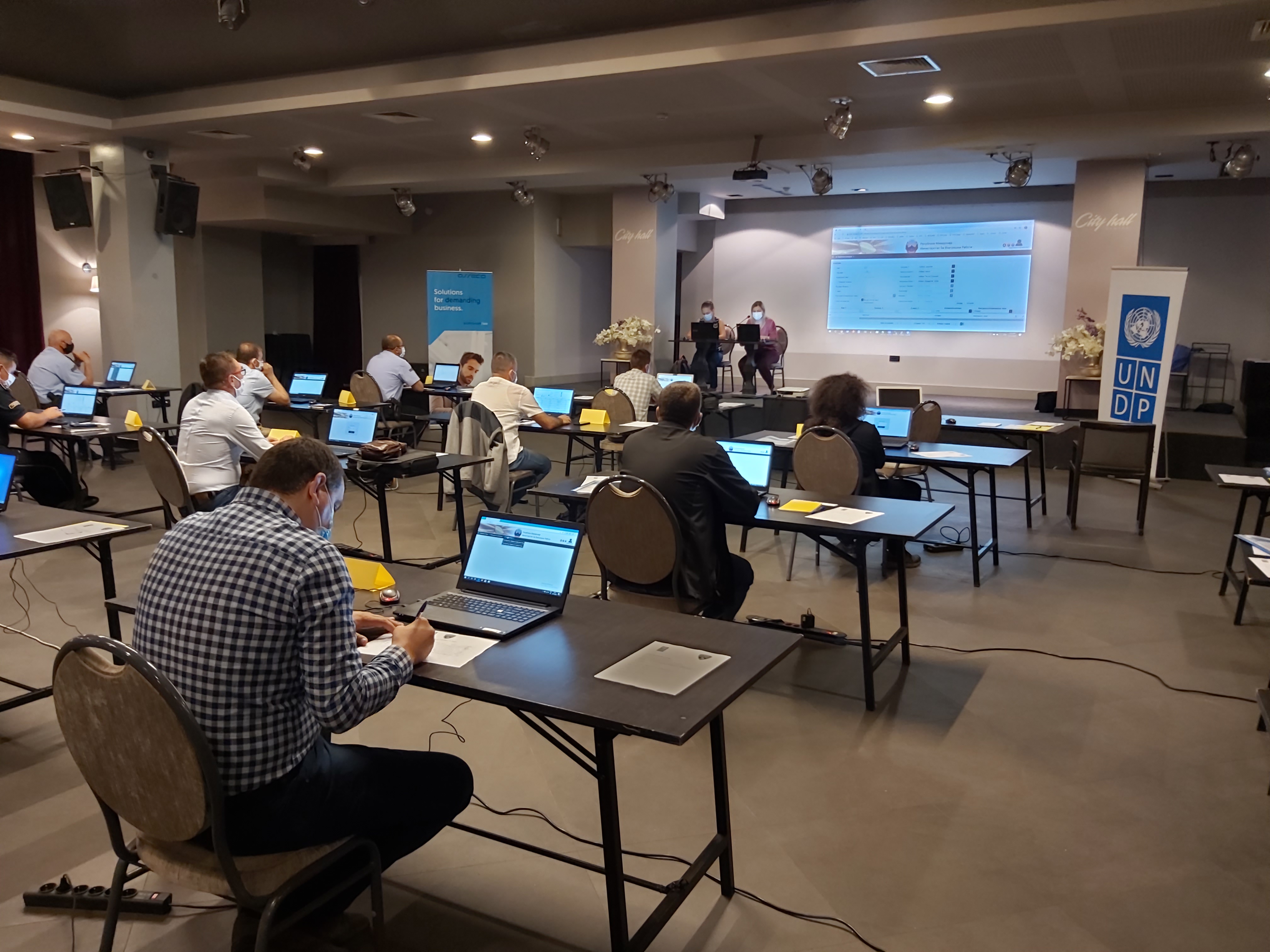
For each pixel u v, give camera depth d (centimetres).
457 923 204
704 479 301
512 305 1280
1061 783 270
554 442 979
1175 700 330
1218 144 799
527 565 232
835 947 196
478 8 549
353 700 156
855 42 538
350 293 1422
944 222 1289
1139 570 504
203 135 855
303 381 965
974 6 511
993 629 407
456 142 901
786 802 257
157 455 442
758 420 929
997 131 805
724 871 214
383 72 680
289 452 167
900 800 259
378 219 1284
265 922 153
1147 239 1167
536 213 1243
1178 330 1152
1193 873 225
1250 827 246
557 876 221
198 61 682
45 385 819
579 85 638
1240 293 1132
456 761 193
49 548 275
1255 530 484
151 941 198
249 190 1133
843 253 1365
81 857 228
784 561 520
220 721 150
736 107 738
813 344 1407
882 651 334
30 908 208
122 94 801
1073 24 497
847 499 364
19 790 261
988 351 1283
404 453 467
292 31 598
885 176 1120
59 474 584
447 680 179
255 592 151
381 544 541
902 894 215
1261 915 208
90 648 150
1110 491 735
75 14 574
